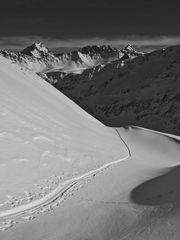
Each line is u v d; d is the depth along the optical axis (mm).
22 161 26406
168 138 71438
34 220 18984
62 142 36531
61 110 55406
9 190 21625
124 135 71562
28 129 33812
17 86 49969
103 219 19453
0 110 33438
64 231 17766
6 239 16469
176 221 16312
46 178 25672
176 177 27688
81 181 27719
